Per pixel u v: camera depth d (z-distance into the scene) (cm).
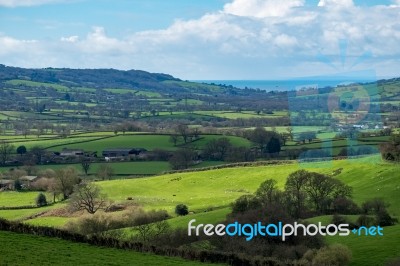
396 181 7069
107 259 3516
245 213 5062
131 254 3788
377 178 7112
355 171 7706
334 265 4294
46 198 10881
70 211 8869
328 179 6562
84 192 8994
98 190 9294
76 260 3356
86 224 6278
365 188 6981
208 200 9481
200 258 3931
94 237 4031
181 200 9806
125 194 10750
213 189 11050
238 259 3912
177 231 5247
